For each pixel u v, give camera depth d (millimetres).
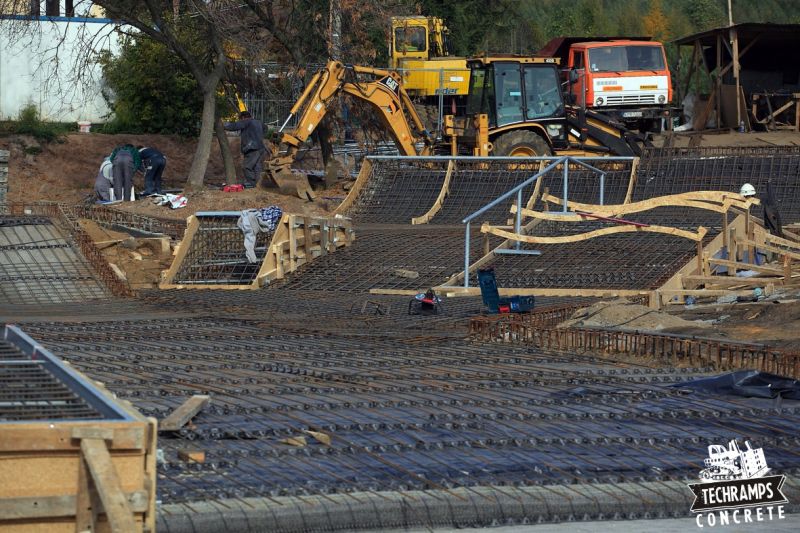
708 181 80625
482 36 150750
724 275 59312
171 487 21266
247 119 93750
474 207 80562
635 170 81062
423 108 112938
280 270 63406
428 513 20672
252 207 84562
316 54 99312
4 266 61156
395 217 80812
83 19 113438
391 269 64125
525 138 88125
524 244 66125
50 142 107438
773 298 49562
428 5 145250
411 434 26453
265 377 34281
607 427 27625
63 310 53031
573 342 41406
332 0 94875
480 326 44656
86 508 14969
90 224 70000
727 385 32344
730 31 110562
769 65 121375
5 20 97875
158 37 91500
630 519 21641
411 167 86625
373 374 35031
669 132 103875
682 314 49344
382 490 21625
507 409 29562
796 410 29859
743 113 109000
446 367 36844
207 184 107562
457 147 91188
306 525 19922
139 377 33844
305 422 27453
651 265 60812
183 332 45125
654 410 29688
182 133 114188
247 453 24172
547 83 89250
